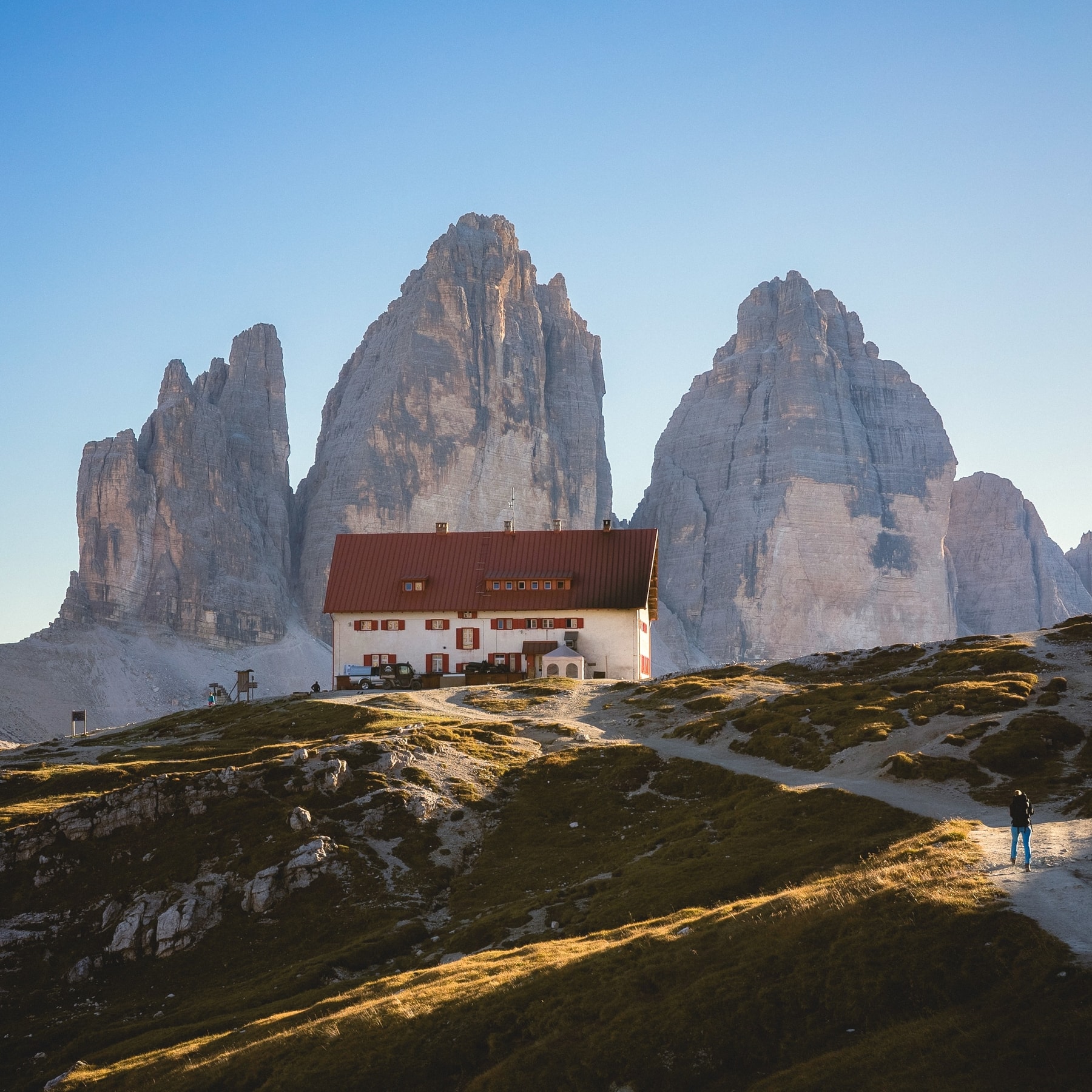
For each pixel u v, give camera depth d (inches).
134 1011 2187.5
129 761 3663.9
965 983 1107.3
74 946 2439.7
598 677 5546.3
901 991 1138.0
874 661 4495.6
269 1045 1565.0
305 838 2694.4
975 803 2201.0
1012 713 2856.8
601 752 3302.2
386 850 2689.5
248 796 2898.6
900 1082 987.3
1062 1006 1009.5
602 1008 1325.0
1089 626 4121.6
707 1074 1151.0
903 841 1822.1
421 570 5816.9
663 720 3868.1
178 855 2687.0
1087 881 1293.1
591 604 5570.9
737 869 2037.4
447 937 2191.2
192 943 2411.4
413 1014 1477.6
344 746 3189.0
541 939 1950.1
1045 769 2362.2
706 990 1262.3
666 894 1995.6
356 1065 1384.1
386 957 2171.5
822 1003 1173.7
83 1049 1993.1
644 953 1459.2
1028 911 1190.9
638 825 2721.5
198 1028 1893.5
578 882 2343.8
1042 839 1592.0
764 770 2915.8
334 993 1943.9
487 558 5871.1
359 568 5851.4
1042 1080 932.6
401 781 2987.2
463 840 2763.3
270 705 4680.1
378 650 5625.0
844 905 1350.9
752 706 3671.3
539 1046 1285.7
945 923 1205.1
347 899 2482.8
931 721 2947.8
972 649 4133.9
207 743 3996.1
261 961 2316.7
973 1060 981.8
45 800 3164.4
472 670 5418.3
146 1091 1574.8
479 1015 1422.2
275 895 2517.2
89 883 2637.8
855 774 2652.6
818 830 2187.5
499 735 3617.1
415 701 4436.5
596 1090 1185.4
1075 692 3036.4
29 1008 2253.9
